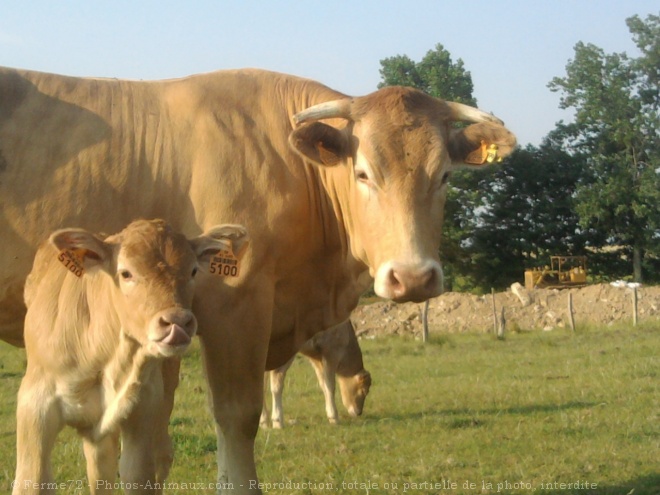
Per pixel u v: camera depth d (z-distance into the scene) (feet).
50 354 18.40
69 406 18.56
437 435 30.96
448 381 45.70
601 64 163.94
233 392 20.48
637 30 164.45
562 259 148.05
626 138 158.40
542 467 25.23
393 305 93.66
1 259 21.03
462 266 163.63
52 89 21.88
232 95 22.17
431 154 19.20
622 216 158.20
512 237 158.20
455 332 83.46
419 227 18.88
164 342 16.46
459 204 157.58
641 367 47.60
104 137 21.43
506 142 19.62
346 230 21.39
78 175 21.12
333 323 22.38
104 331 18.03
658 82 163.73
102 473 19.26
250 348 20.47
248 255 20.42
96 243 17.57
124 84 22.39
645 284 158.71
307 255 21.49
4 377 47.83
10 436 31.60
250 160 21.24
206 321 20.13
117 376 18.25
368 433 32.17
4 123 21.21
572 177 160.15
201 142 21.36
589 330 79.30
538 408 35.83
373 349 66.69
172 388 21.47
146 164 21.38
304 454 28.45
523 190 162.61
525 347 64.59
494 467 25.62
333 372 35.78
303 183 21.43
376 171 19.24
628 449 27.35
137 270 17.06
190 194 21.16
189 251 17.67
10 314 21.63
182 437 30.50
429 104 20.20
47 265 19.93
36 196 20.99
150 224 17.93
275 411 34.37
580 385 41.88
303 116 20.11
